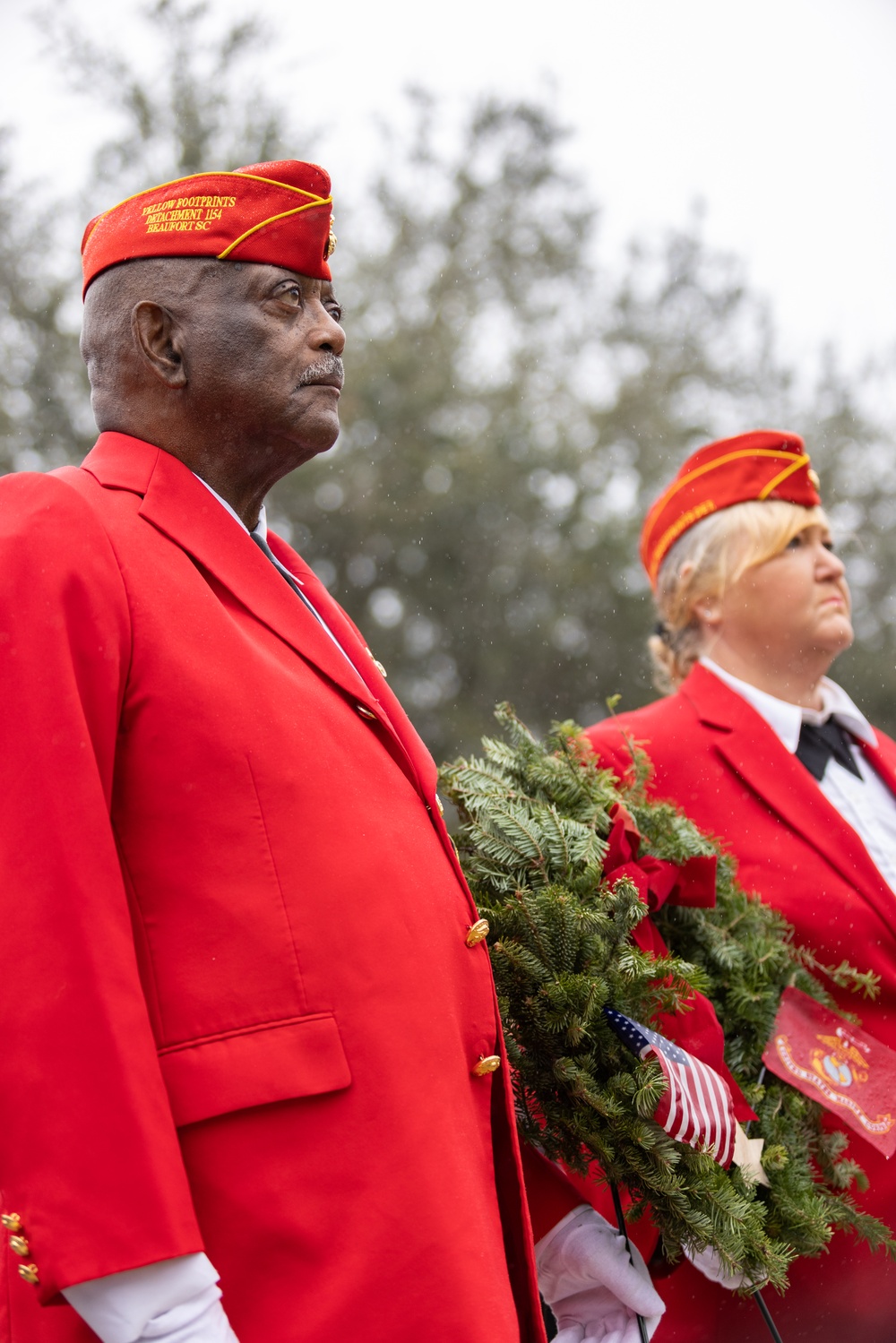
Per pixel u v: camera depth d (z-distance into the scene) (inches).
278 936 46.9
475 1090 52.0
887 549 385.7
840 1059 76.2
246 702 49.0
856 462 394.6
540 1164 66.7
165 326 55.2
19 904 42.8
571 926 64.5
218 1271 44.7
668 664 109.3
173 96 323.0
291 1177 45.4
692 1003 67.0
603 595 396.2
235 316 54.8
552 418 406.3
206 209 55.2
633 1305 63.0
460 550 393.1
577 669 392.5
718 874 78.9
